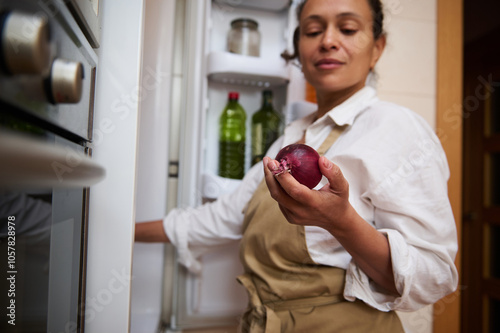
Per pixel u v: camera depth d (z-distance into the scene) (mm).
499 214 1995
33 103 254
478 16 2123
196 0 938
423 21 1112
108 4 478
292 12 976
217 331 981
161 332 958
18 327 304
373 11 651
